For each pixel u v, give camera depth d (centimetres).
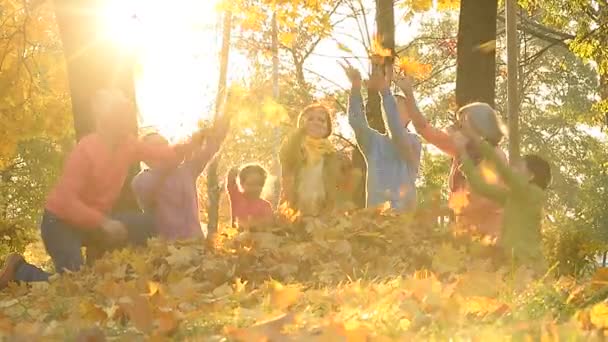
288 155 945
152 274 720
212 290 659
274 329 398
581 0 2862
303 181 941
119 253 775
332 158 948
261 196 1045
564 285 509
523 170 715
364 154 939
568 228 1554
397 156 932
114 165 806
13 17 2234
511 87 2520
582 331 379
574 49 2964
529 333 383
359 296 502
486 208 789
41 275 798
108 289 616
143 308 454
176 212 891
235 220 1009
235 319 466
